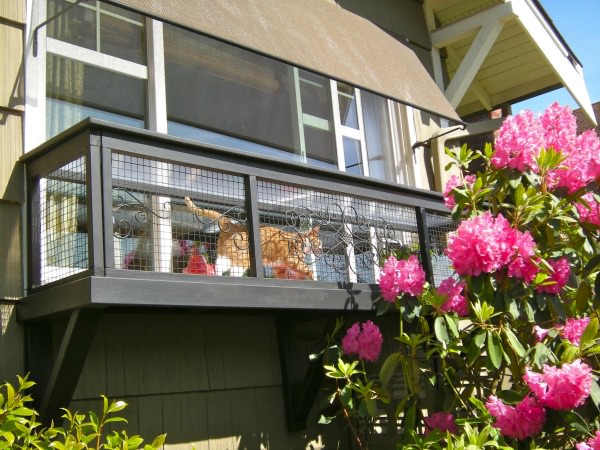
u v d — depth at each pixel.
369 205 4.29
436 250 4.52
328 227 3.90
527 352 3.17
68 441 2.36
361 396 3.56
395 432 4.06
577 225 3.54
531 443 2.95
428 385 3.68
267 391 3.95
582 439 3.12
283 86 5.11
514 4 5.93
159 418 3.42
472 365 3.58
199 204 3.59
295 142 5.07
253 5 3.98
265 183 3.83
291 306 3.41
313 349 4.26
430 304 3.48
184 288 2.97
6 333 3.05
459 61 7.09
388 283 3.52
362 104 5.72
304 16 4.47
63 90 3.76
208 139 4.54
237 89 4.80
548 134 3.67
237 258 3.46
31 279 3.14
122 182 3.21
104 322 3.31
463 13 6.48
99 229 2.79
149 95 4.16
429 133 6.00
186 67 4.53
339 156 5.31
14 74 3.35
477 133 6.34
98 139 2.87
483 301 3.22
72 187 3.19
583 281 3.44
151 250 3.32
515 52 6.99
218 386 3.71
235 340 3.87
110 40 4.05
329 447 4.17
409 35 6.16
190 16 3.35
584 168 3.51
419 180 5.75
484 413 3.09
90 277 2.68
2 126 3.24
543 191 3.52
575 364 2.88
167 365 3.52
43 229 3.21
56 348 3.16
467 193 3.55
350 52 4.55
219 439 3.64
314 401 4.10
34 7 3.50
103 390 3.24
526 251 3.15
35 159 3.21
